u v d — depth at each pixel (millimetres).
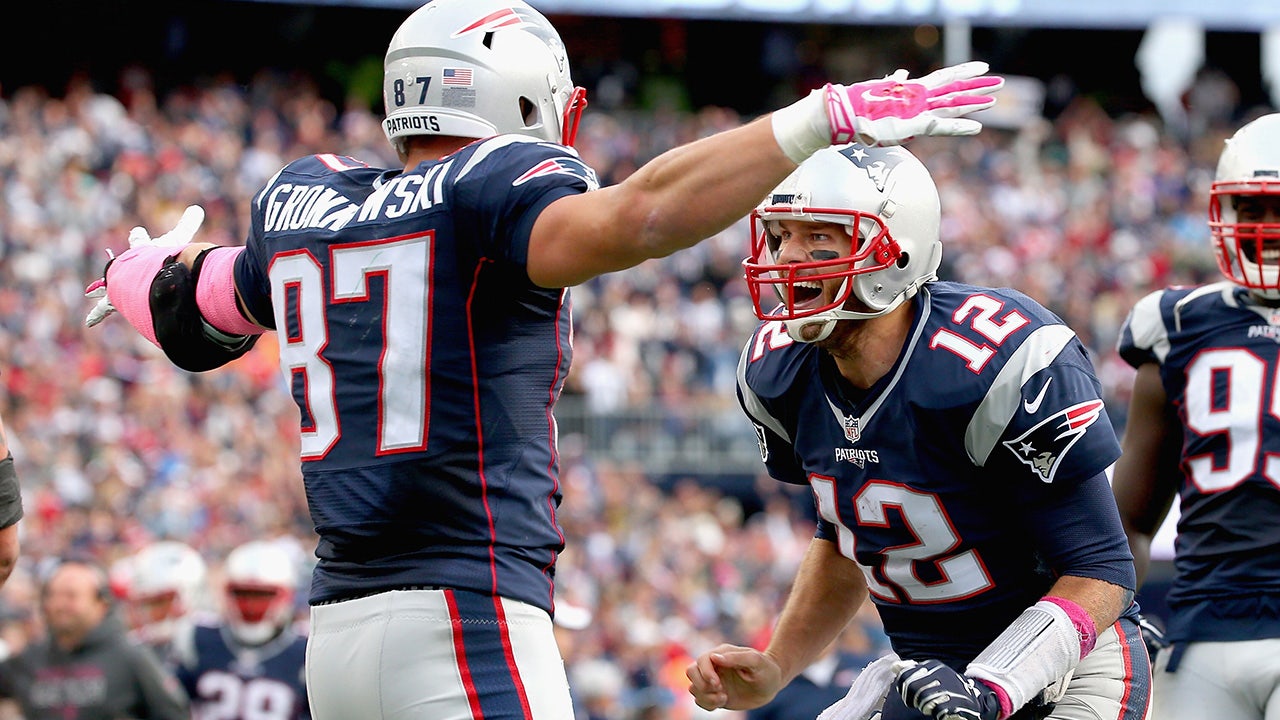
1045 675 10797
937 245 11516
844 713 12656
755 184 9117
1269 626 14211
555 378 10430
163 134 62906
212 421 47125
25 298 50062
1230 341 14531
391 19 84625
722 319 61844
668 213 9180
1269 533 14195
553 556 10430
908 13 74812
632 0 72812
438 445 9906
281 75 75625
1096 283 70875
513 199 9703
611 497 50281
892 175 11156
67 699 20984
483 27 10625
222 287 11477
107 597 21391
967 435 11266
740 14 73688
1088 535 11289
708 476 55812
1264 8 77062
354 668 10008
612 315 59688
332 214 10422
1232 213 14641
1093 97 96375
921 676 10344
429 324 9922
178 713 21406
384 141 71750
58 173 57188
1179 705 14633
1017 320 11352
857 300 11297
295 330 10430
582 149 73562
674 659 39500
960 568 11859
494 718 9875
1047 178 76875
